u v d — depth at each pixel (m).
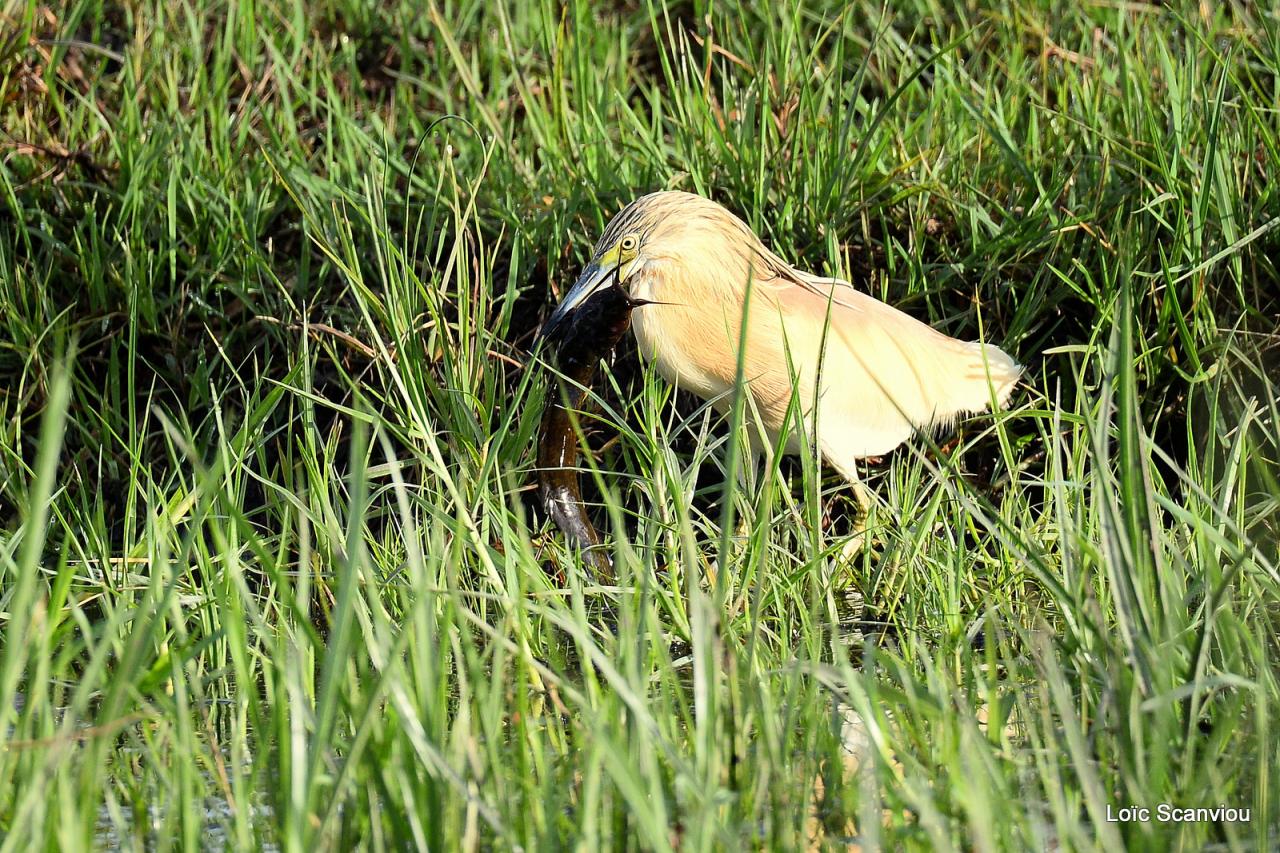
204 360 9.84
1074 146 10.76
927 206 10.41
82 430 9.56
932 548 7.83
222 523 7.36
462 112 12.25
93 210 10.60
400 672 4.91
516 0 13.50
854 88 10.20
